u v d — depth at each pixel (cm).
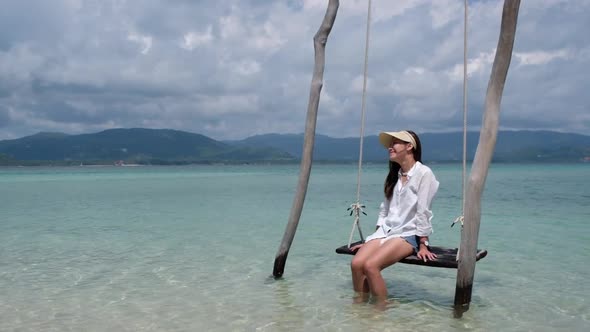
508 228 1078
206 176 5628
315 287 593
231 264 723
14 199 2006
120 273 667
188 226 1135
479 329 450
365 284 542
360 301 531
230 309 507
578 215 1314
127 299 544
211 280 627
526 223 1161
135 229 1092
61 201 1889
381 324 462
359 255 527
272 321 471
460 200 1873
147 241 929
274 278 639
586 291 571
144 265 717
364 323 465
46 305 522
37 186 3148
